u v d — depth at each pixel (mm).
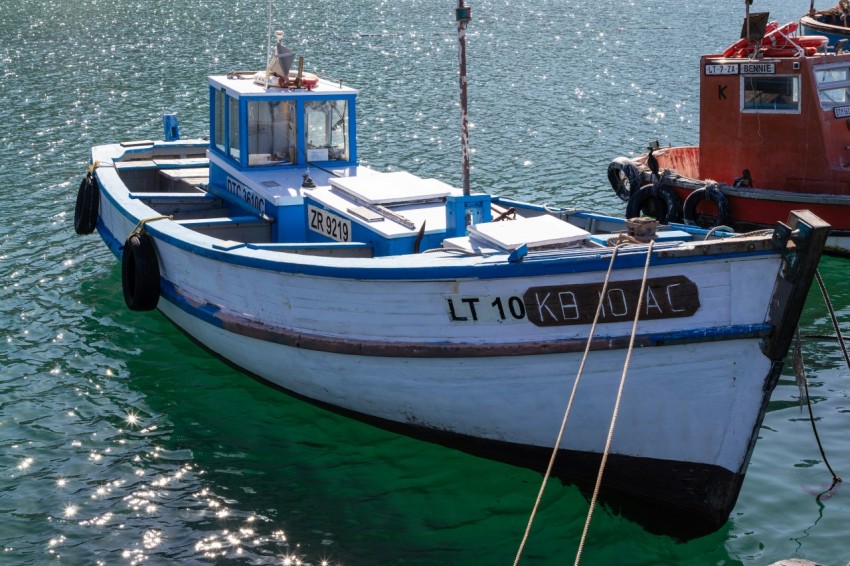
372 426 11297
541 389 9461
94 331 14062
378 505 9992
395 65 40219
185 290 12375
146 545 9281
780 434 11453
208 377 12711
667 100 32938
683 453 9281
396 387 10211
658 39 50938
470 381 9719
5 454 10789
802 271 8219
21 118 28766
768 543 9414
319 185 13227
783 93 17359
